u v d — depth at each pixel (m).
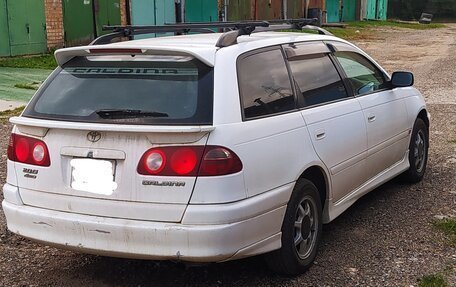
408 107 6.39
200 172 3.71
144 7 20.27
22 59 15.65
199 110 3.86
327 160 4.71
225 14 25.14
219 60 4.07
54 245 4.04
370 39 32.91
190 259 3.70
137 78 4.13
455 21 67.38
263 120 4.13
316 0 37.50
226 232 3.71
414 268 4.59
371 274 4.50
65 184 3.98
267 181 4.03
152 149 3.76
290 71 4.69
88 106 4.09
